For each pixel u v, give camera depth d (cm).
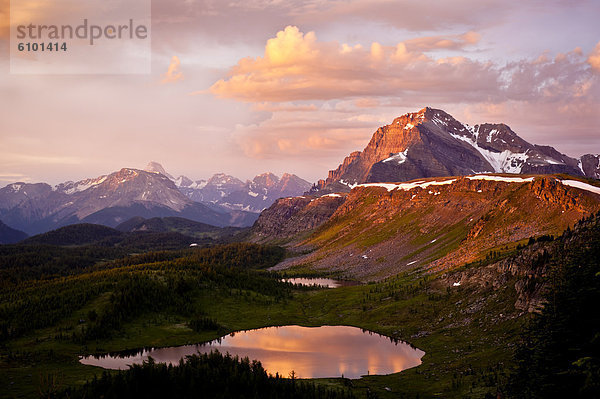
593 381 6875
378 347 18875
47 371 15200
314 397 12481
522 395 9656
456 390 12612
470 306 19725
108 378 13188
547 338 9656
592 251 10162
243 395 12700
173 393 12756
